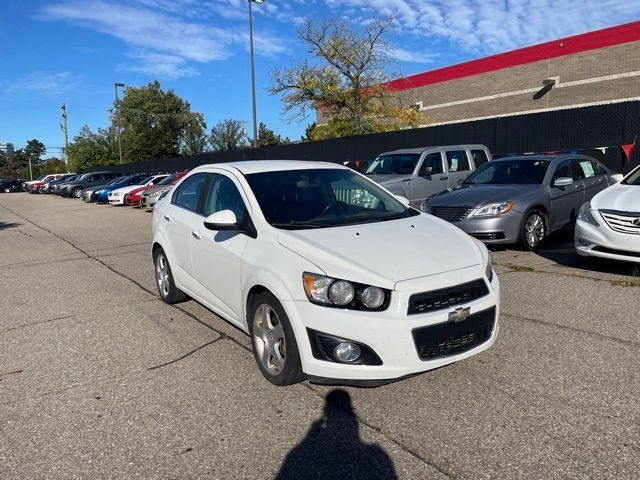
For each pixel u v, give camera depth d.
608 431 3.06
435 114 36.09
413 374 3.29
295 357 3.54
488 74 32.72
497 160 9.53
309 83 26.19
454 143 17.20
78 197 35.38
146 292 6.75
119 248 10.72
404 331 3.21
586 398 3.45
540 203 8.16
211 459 2.99
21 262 9.62
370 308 3.26
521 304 5.45
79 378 4.14
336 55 26.11
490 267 3.93
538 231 8.26
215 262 4.52
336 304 3.30
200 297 5.05
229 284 4.31
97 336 5.10
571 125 14.09
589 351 4.17
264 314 3.86
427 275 3.38
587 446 2.93
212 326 5.22
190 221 5.16
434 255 3.62
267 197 4.36
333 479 2.77
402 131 19.14
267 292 3.72
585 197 9.24
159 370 4.22
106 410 3.60
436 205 8.48
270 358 3.85
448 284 3.38
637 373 3.77
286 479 2.79
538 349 4.26
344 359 3.28
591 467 2.75
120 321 5.54
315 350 3.36
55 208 25.48
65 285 7.42
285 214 4.21
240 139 56.53
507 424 3.19
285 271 3.58
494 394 3.56
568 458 2.83
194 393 3.79
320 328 3.32
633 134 12.77
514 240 7.94
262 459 2.97
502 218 7.86
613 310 5.13
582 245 6.65
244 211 4.34
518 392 3.57
